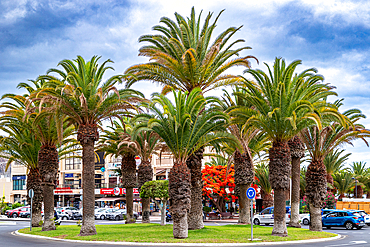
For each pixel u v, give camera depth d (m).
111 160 71.88
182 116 20.94
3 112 26.92
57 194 72.75
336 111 22.38
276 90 22.27
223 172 44.06
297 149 28.39
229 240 19.33
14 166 82.62
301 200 50.31
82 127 23.64
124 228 27.77
